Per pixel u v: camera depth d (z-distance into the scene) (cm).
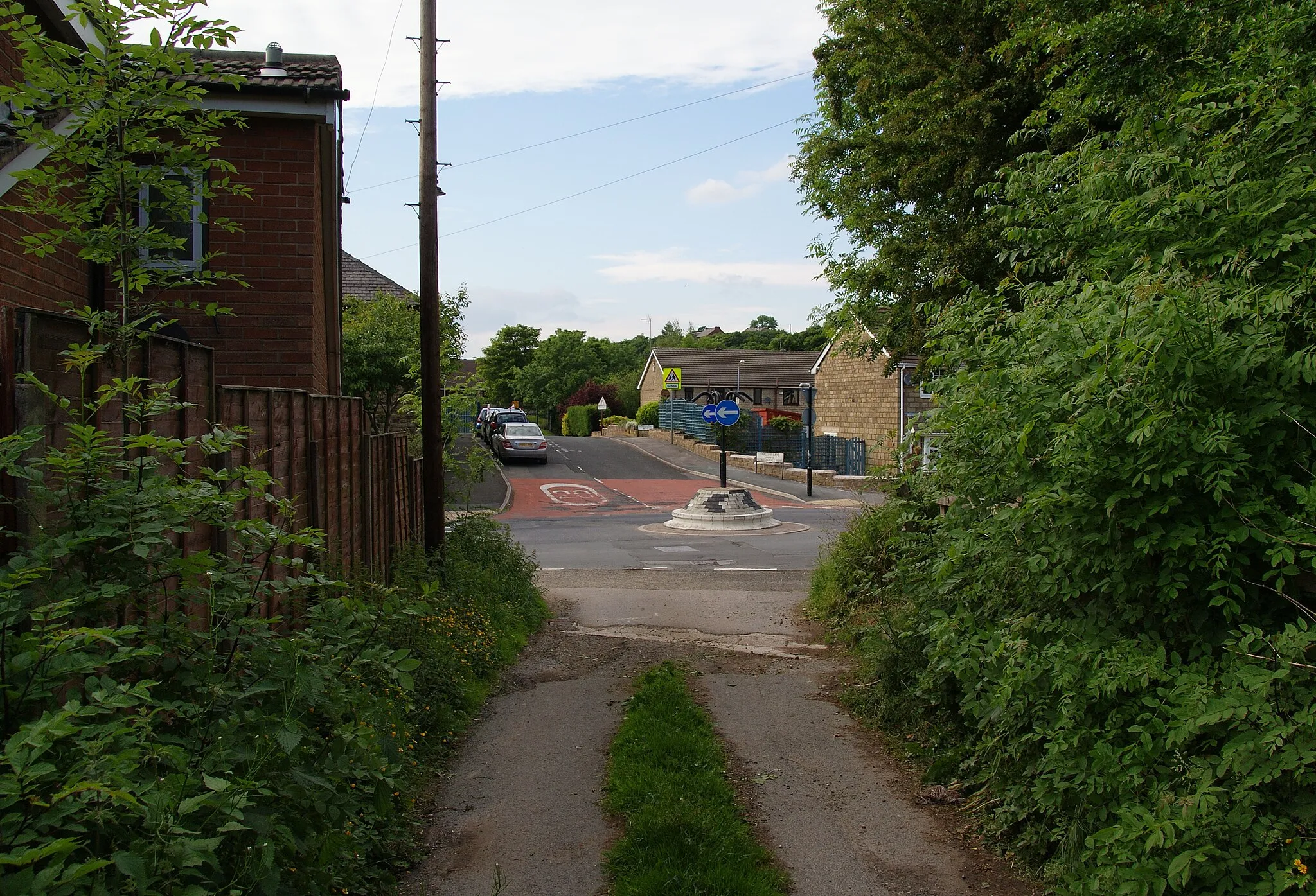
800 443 4353
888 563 1062
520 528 2327
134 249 412
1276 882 319
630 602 1293
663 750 607
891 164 1227
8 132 658
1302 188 420
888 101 1258
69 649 256
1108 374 405
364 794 440
